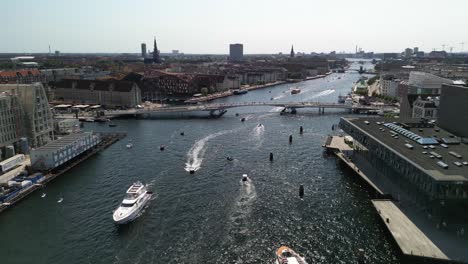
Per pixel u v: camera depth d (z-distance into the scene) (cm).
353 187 11775
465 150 10406
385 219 8994
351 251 8175
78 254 8125
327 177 12712
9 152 14262
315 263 7756
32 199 11056
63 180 12638
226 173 13150
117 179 12675
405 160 9588
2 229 9244
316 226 9281
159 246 8400
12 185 11512
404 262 7625
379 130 13188
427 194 8531
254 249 8281
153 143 17688
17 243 8594
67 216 9925
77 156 15025
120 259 7925
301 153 15725
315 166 13925
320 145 17088
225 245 8438
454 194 8025
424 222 8812
